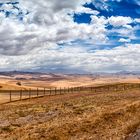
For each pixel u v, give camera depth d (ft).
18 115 126.72
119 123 82.58
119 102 150.92
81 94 240.73
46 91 391.65
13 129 93.09
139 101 141.28
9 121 111.86
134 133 65.31
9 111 142.20
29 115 125.29
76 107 141.79
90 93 252.01
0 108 160.66
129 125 76.07
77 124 86.07
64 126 84.48
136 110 105.09
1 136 80.38
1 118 120.16
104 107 130.41
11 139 74.69
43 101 191.52
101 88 382.42
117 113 101.30
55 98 209.87
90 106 140.26
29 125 98.02
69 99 194.18
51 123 95.45
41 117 118.11
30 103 181.47
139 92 238.27
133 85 393.70
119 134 67.92
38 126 91.71
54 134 73.87
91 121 89.20
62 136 70.59
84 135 70.64
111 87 383.65
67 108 140.67
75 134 72.43
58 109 139.03
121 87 372.17
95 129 76.79
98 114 103.55
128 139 60.90
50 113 127.44
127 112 102.22
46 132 78.23
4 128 95.09
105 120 89.61
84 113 114.52
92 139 65.72
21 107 159.63
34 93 340.39
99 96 205.57
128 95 204.64
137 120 83.71
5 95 300.20
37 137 72.95
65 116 112.68
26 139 72.23
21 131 85.66
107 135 68.39
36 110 139.54
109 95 210.59
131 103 133.08
